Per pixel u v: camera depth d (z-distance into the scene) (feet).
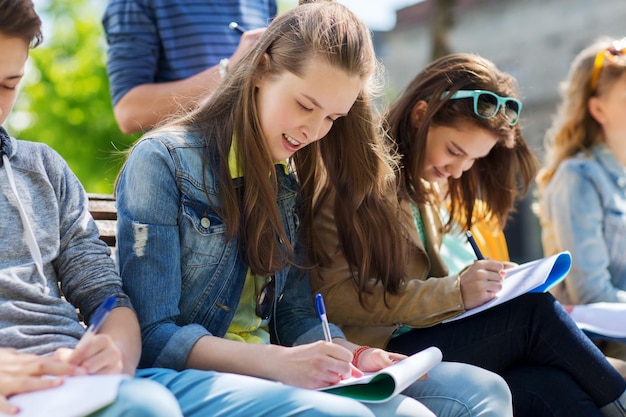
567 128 11.19
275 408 5.02
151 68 9.74
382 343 7.93
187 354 6.03
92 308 6.00
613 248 10.57
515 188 9.64
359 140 7.46
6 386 4.63
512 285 7.58
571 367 7.38
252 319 6.97
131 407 4.49
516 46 41.37
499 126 8.51
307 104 6.49
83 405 4.34
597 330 8.54
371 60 6.74
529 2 40.63
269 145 6.74
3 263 5.68
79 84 40.45
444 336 7.65
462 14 43.55
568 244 10.52
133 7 9.67
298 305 7.42
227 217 6.59
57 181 6.27
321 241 7.80
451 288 7.66
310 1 7.16
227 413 5.09
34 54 40.96
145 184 6.37
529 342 7.49
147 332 6.16
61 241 6.20
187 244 6.52
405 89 8.86
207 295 6.63
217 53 9.83
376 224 7.59
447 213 9.69
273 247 6.81
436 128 8.54
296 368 5.85
